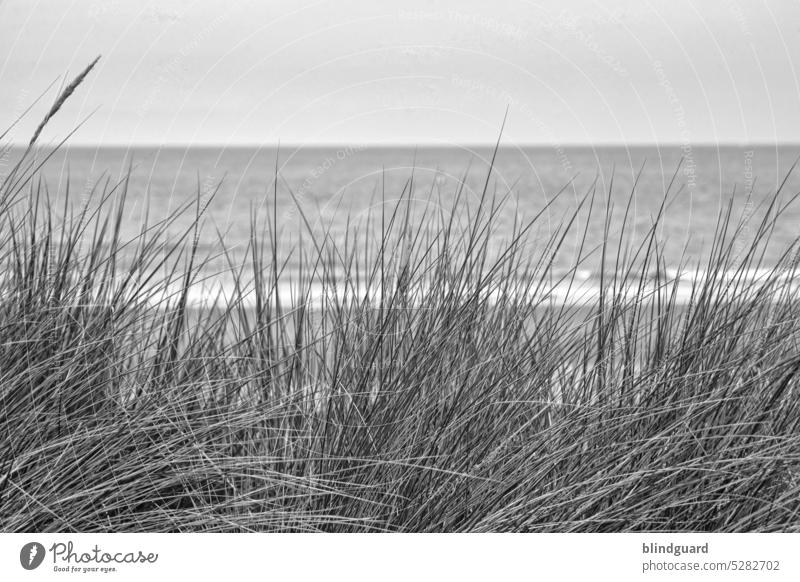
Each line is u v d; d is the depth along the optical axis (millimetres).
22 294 1930
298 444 1936
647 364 1964
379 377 1969
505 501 1871
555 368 2004
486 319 2107
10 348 1849
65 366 1816
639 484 1876
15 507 1757
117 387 1950
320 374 2062
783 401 1955
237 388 2018
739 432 1905
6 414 1775
